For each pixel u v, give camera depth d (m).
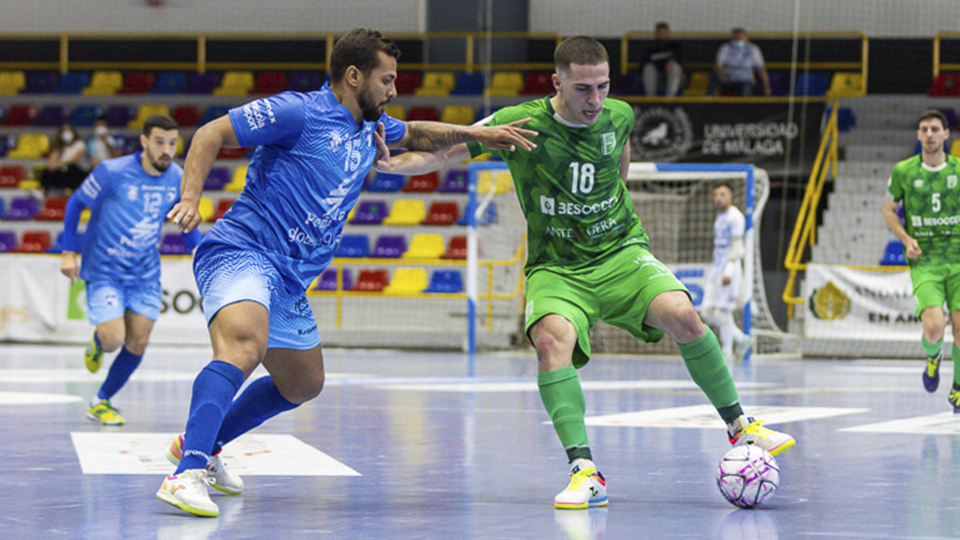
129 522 5.78
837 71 40.12
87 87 41.69
